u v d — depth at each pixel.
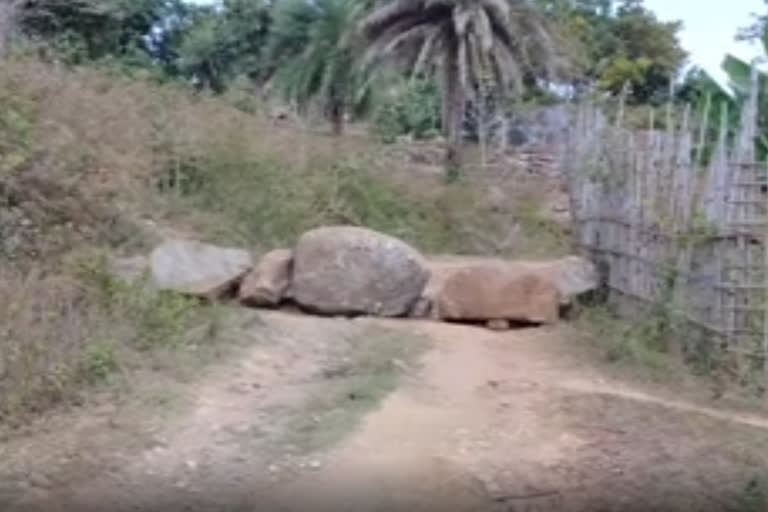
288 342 7.93
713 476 5.27
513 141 26.48
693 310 7.86
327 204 13.27
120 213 9.79
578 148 12.19
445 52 23.75
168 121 12.46
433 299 9.59
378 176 15.09
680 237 7.98
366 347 7.91
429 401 6.49
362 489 5.00
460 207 15.62
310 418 6.02
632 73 36.00
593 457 5.47
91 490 5.01
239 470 5.23
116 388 6.39
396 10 24.03
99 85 12.48
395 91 29.22
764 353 7.19
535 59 24.89
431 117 30.36
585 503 4.91
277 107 19.28
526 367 7.57
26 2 20.77
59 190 9.14
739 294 7.39
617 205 9.81
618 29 39.84
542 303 9.16
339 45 26.81
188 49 37.50
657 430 5.95
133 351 7.06
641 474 5.26
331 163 14.32
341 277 9.12
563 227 15.65
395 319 9.20
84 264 8.02
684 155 8.24
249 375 6.96
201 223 10.98
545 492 5.02
